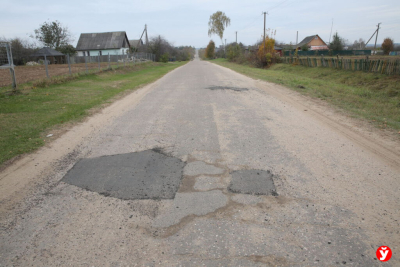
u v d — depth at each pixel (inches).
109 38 2049.7
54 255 94.2
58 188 137.3
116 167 160.1
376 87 532.7
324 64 906.1
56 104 318.0
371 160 162.9
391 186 133.4
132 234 103.9
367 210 115.4
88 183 141.8
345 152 175.8
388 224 106.7
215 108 307.3
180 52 3289.9
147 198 127.3
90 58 1545.3
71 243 99.9
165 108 313.7
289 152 177.6
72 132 224.2
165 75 796.0
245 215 113.7
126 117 275.0
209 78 649.6
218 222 109.7
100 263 90.4
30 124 235.9
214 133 218.8
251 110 295.6
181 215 114.5
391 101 366.3
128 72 838.5
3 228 108.2
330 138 202.4
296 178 143.2
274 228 105.6
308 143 193.2
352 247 95.3
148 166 160.9
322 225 106.7
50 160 169.9
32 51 1261.1
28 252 95.6
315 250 94.1
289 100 351.3
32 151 181.5
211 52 3634.4
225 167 157.5
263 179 142.6
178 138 208.8
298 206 119.2
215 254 93.0
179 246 97.3
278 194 128.6
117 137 213.8
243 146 189.5
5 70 788.6
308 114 276.2
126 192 132.6
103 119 267.1
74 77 534.9
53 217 114.9
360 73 671.1
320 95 386.6
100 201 125.7
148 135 217.5
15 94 355.9
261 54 1362.0
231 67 1190.9
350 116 265.3
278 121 251.4
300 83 527.8
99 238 102.1
